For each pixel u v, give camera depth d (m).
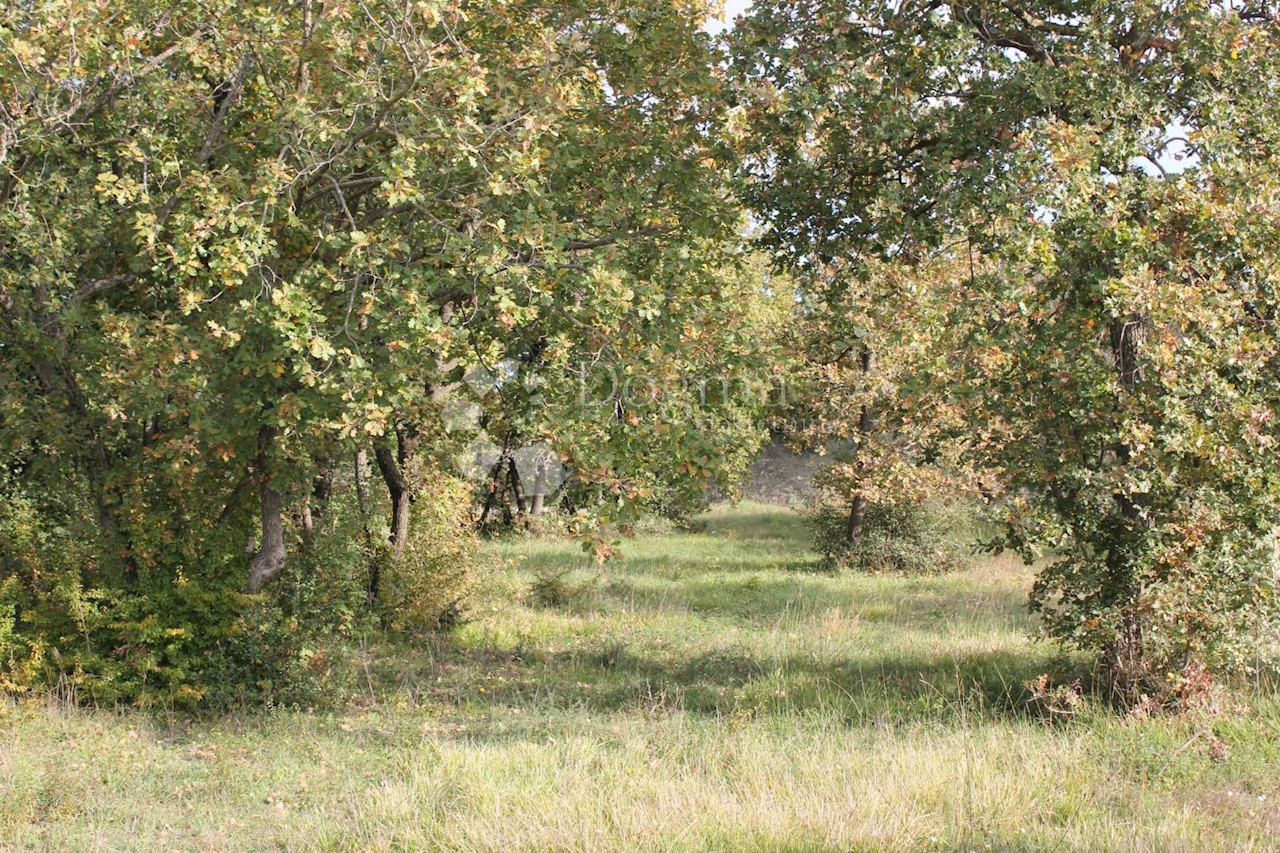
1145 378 9.27
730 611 18.14
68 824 7.09
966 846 6.30
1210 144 8.83
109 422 10.87
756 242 11.16
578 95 9.51
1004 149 9.33
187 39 9.62
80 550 11.07
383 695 11.71
